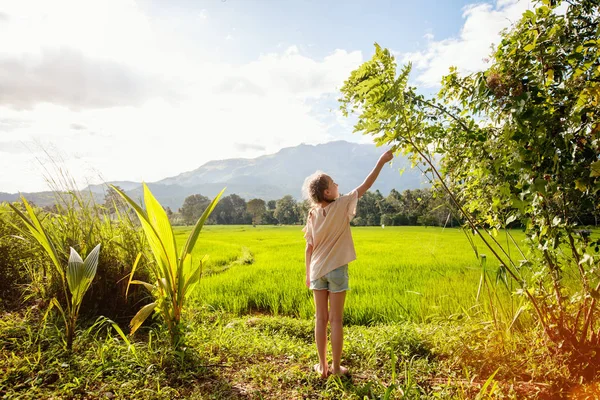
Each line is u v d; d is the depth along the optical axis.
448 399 2.58
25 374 2.80
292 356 3.52
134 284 4.22
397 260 11.51
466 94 3.01
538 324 3.17
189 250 3.46
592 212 2.56
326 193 3.11
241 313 6.30
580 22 2.54
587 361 2.65
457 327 3.71
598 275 2.55
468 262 10.21
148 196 3.30
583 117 2.44
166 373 3.02
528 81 2.53
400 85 2.65
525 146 2.53
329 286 3.01
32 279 4.39
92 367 2.95
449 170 3.31
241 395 2.76
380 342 3.68
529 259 3.14
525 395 2.60
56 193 4.46
